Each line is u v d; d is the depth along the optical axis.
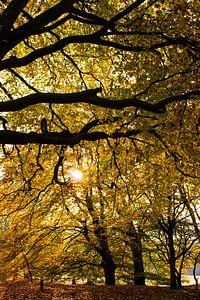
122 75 11.03
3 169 14.25
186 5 8.87
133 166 13.60
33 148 12.56
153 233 25.62
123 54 10.63
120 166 13.71
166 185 15.57
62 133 7.79
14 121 11.99
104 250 24.72
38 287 24.11
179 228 24.73
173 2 8.89
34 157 12.71
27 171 13.62
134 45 9.45
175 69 9.98
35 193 16.75
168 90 10.10
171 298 19.14
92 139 8.04
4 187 15.91
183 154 11.87
